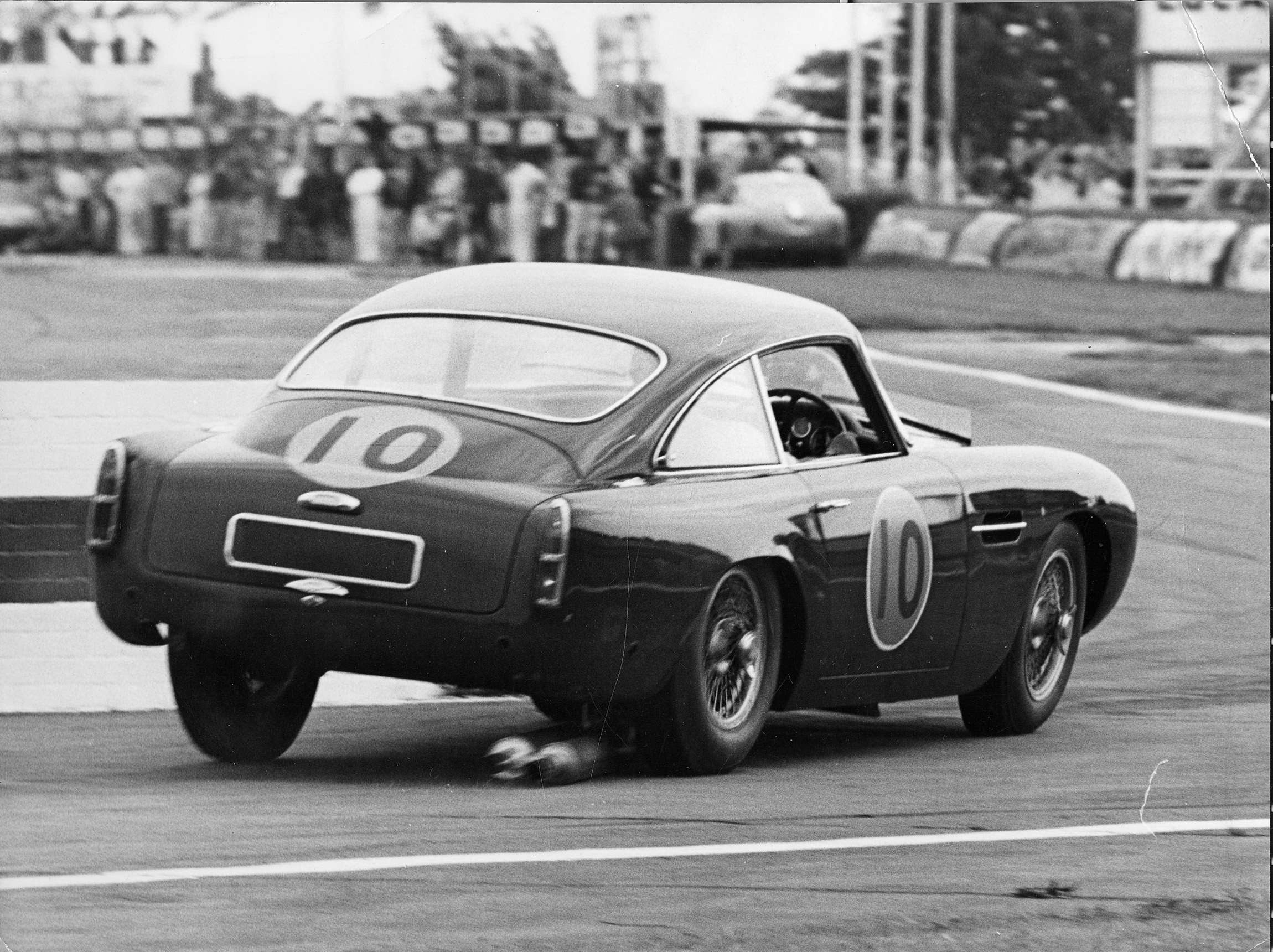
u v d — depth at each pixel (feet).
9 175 63.82
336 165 66.33
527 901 38.75
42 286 64.08
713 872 41.98
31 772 50.03
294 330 66.28
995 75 73.05
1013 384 77.41
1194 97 76.38
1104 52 74.84
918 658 57.11
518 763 49.47
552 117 68.13
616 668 46.78
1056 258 75.77
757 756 56.34
